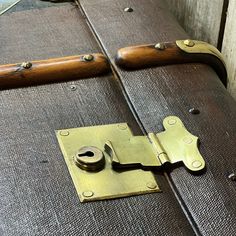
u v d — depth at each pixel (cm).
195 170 29
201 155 29
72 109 32
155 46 36
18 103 32
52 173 28
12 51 36
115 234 26
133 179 28
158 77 34
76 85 34
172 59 35
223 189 28
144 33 38
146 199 27
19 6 41
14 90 33
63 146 30
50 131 31
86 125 31
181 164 29
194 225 26
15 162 29
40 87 33
